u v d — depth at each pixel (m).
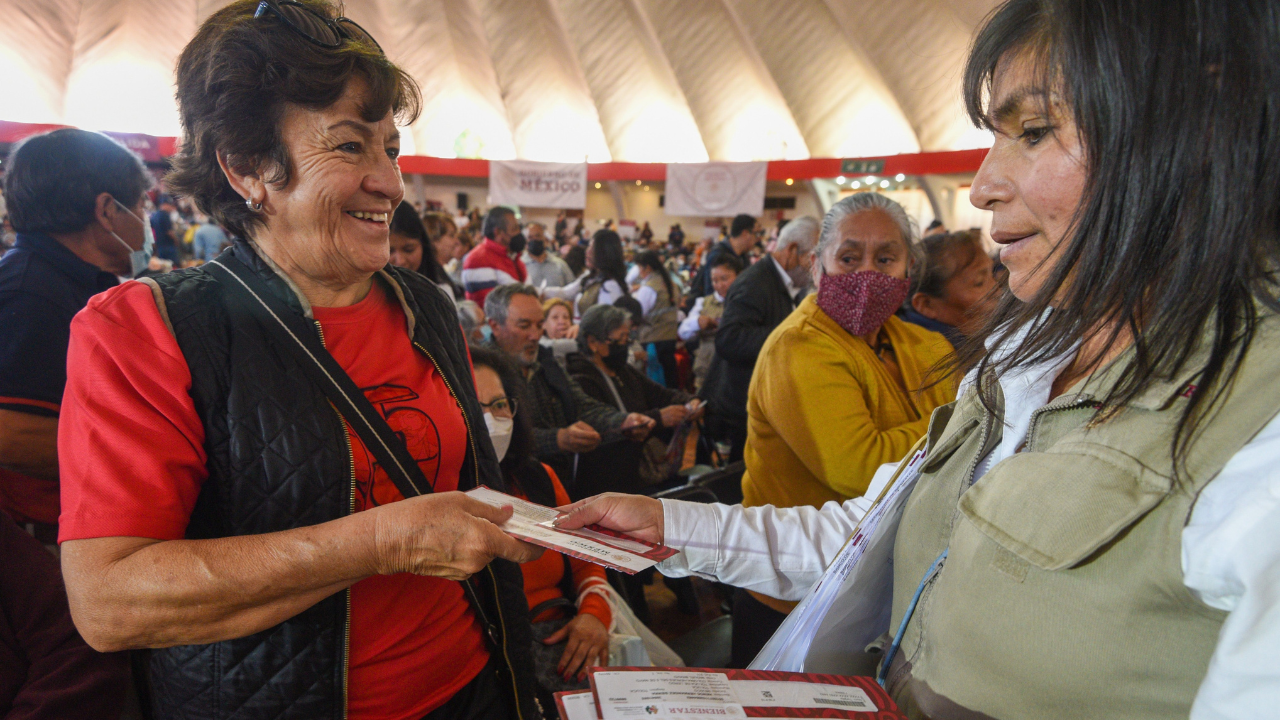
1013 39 0.56
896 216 1.56
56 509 1.50
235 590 0.73
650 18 13.45
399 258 2.52
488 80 15.60
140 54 13.03
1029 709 0.56
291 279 0.92
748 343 3.19
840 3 11.76
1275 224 0.46
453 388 1.06
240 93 0.80
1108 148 0.50
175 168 0.89
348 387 0.89
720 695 0.64
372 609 0.92
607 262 4.67
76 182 1.55
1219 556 0.43
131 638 0.74
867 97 13.55
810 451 1.47
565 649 1.58
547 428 2.49
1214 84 0.45
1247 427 0.45
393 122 0.95
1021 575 0.56
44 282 1.50
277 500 0.83
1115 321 0.57
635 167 15.48
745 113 14.95
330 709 0.87
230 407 0.82
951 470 0.75
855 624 0.89
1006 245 0.62
